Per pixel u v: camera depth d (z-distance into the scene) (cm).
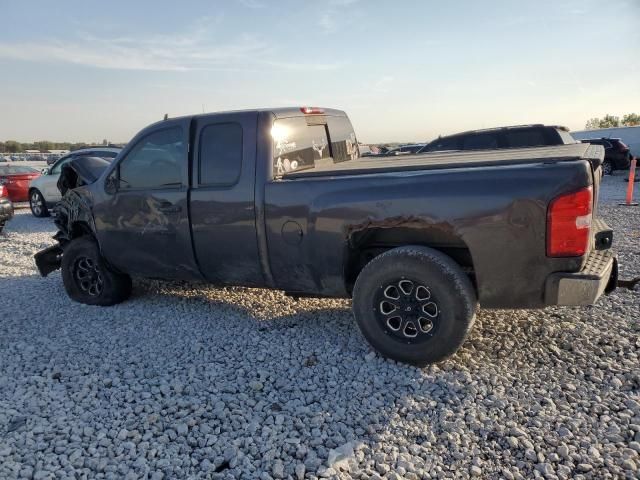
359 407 320
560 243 317
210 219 434
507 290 336
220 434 298
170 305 537
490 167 338
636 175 2167
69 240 579
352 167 439
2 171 1692
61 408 334
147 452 283
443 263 345
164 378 369
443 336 350
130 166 482
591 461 256
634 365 347
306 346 413
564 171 314
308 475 258
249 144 415
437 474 255
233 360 395
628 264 625
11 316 529
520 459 263
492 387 332
